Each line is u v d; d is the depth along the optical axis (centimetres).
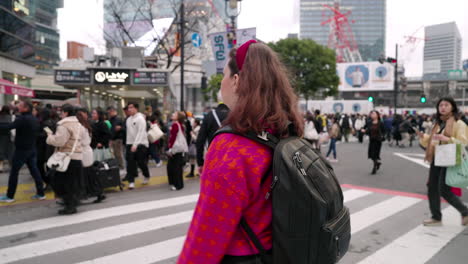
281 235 99
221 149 102
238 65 118
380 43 15538
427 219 470
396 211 536
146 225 463
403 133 1811
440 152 428
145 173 748
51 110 715
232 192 97
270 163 105
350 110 4044
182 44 1434
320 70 4334
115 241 403
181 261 101
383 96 8144
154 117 905
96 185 587
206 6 2462
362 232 437
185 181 799
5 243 395
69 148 504
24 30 2080
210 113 506
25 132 573
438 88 8394
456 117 434
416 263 343
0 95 1659
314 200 99
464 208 458
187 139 857
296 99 121
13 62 1908
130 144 715
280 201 100
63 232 434
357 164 1089
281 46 4297
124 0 2248
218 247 96
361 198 625
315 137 1010
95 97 1622
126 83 1323
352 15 15662
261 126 106
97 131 766
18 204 566
